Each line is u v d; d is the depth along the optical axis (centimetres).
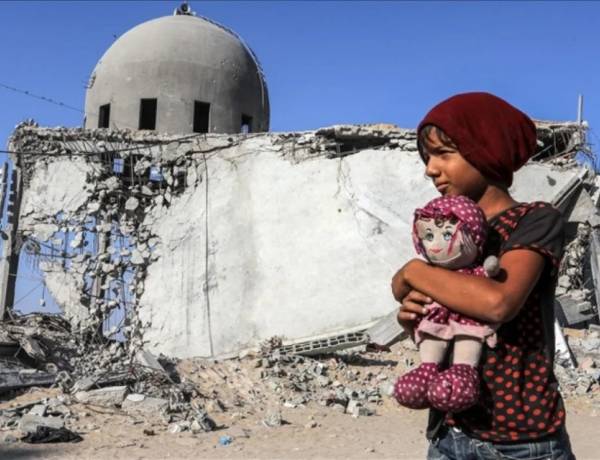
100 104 2050
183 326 1630
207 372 1267
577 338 1534
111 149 1739
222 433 930
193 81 2025
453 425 226
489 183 238
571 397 1230
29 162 1769
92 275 1706
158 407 1021
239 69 2122
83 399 1045
